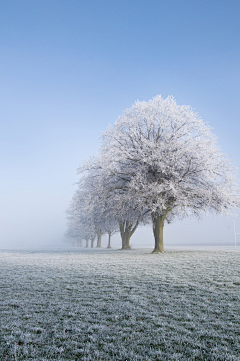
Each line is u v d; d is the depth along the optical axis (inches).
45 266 546.9
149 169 894.4
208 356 157.3
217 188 839.7
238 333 186.4
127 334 189.3
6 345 173.6
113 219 1172.5
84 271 458.3
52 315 232.4
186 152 840.9
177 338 179.9
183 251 962.7
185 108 916.0
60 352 163.9
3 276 429.1
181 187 861.8
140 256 741.9
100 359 154.2
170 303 257.3
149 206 874.1
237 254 698.8
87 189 1038.4
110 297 284.7
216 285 324.5
